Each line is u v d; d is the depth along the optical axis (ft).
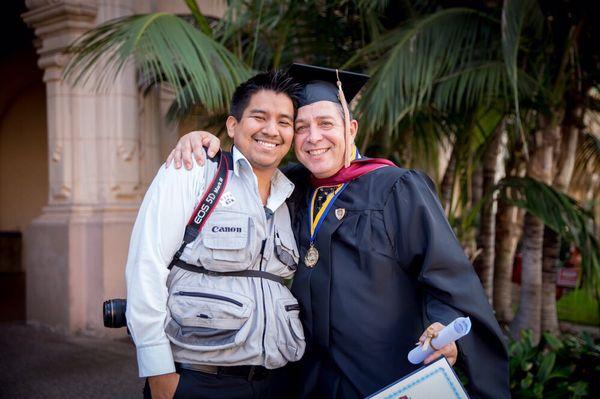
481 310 5.91
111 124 17.85
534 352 9.94
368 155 15.21
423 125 16.21
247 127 6.19
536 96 13.23
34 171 32.09
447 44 12.19
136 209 18.33
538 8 11.91
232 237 5.82
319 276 6.31
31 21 18.01
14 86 29.78
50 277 18.33
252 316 5.85
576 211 12.99
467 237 17.57
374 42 12.84
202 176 6.05
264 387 6.17
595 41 14.05
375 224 6.19
